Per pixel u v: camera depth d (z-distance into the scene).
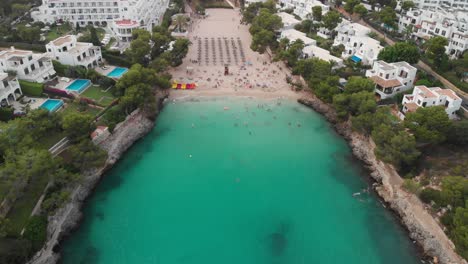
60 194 99.88
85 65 165.88
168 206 112.19
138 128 141.62
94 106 143.25
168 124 148.75
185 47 183.00
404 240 102.75
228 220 108.19
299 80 175.62
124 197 114.81
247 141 140.38
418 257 97.94
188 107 158.75
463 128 119.06
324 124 150.75
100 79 156.25
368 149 131.88
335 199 116.00
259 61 195.25
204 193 117.25
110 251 98.00
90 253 97.06
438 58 164.75
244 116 154.00
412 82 154.88
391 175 118.69
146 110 148.88
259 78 179.00
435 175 112.62
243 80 176.75
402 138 113.94
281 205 113.69
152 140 140.12
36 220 94.00
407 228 105.25
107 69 172.38
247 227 106.19
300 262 96.56
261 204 113.88
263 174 125.25
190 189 118.62
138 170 125.69
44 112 122.94
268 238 103.06
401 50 162.38
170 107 158.62
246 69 186.50
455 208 97.12
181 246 100.06
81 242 99.88
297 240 102.69
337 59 176.88
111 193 116.19
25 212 97.12
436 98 133.38
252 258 97.25
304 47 188.62
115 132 134.38
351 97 137.88
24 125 112.50
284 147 137.75
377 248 100.50
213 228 105.50
